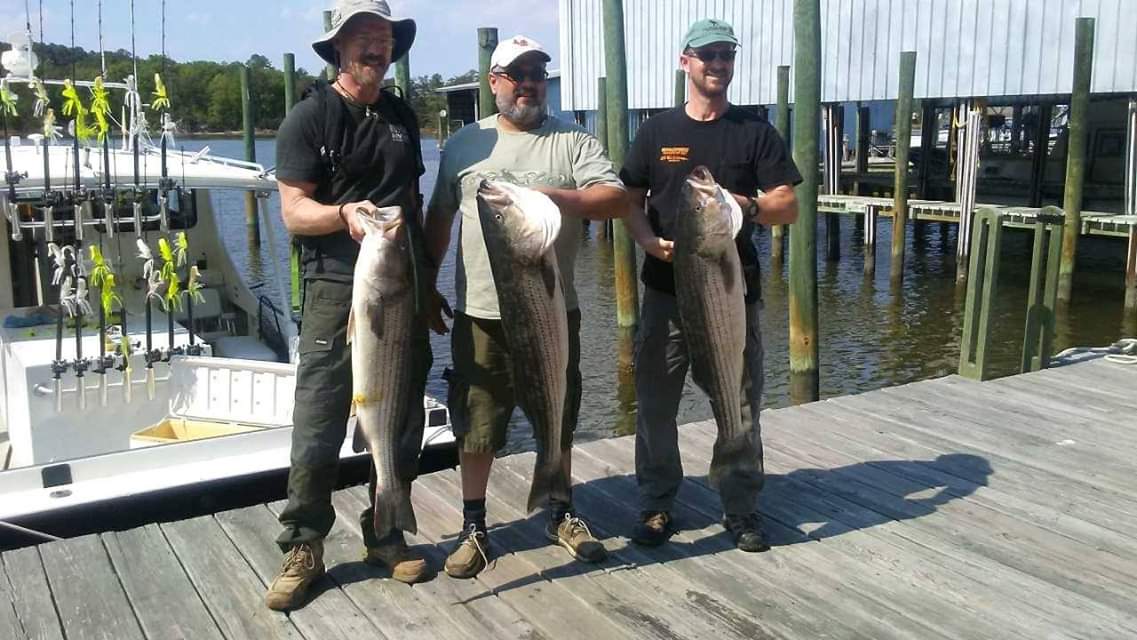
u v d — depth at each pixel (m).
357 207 3.35
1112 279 17.45
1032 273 7.64
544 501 3.65
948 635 3.54
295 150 3.45
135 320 6.71
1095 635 3.55
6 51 5.43
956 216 17.22
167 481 5.15
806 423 6.16
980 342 7.23
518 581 3.96
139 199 5.94
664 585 3.94
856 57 19.44
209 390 5.99
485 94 10.54
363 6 3.39
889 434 5.92
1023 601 3.80
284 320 6.86
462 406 3.90
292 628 3.62
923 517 4.63
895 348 13.36
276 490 5.42
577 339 3.93
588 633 3.56
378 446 3.49
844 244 23.00
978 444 5.73
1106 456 5.50
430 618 3.68
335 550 4.25
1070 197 14.66
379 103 3.62
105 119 5.55
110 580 4.02
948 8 17.75
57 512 4.87
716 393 3.74
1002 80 17.11
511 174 3.71
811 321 9.68
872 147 36.06
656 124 4.03
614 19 10.91
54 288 6.52
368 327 3.37
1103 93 15.99
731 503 4.30
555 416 3.57
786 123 17.62
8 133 5.51
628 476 5.20
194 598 3.86
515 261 3.40
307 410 3.61
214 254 7.54
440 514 4.65
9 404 6.14
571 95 26.59
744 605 3.78
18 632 3.63
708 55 3.81
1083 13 15.88
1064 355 8.26
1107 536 4.41
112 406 5.78
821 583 3.96
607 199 3.70
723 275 3.62
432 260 3.95
